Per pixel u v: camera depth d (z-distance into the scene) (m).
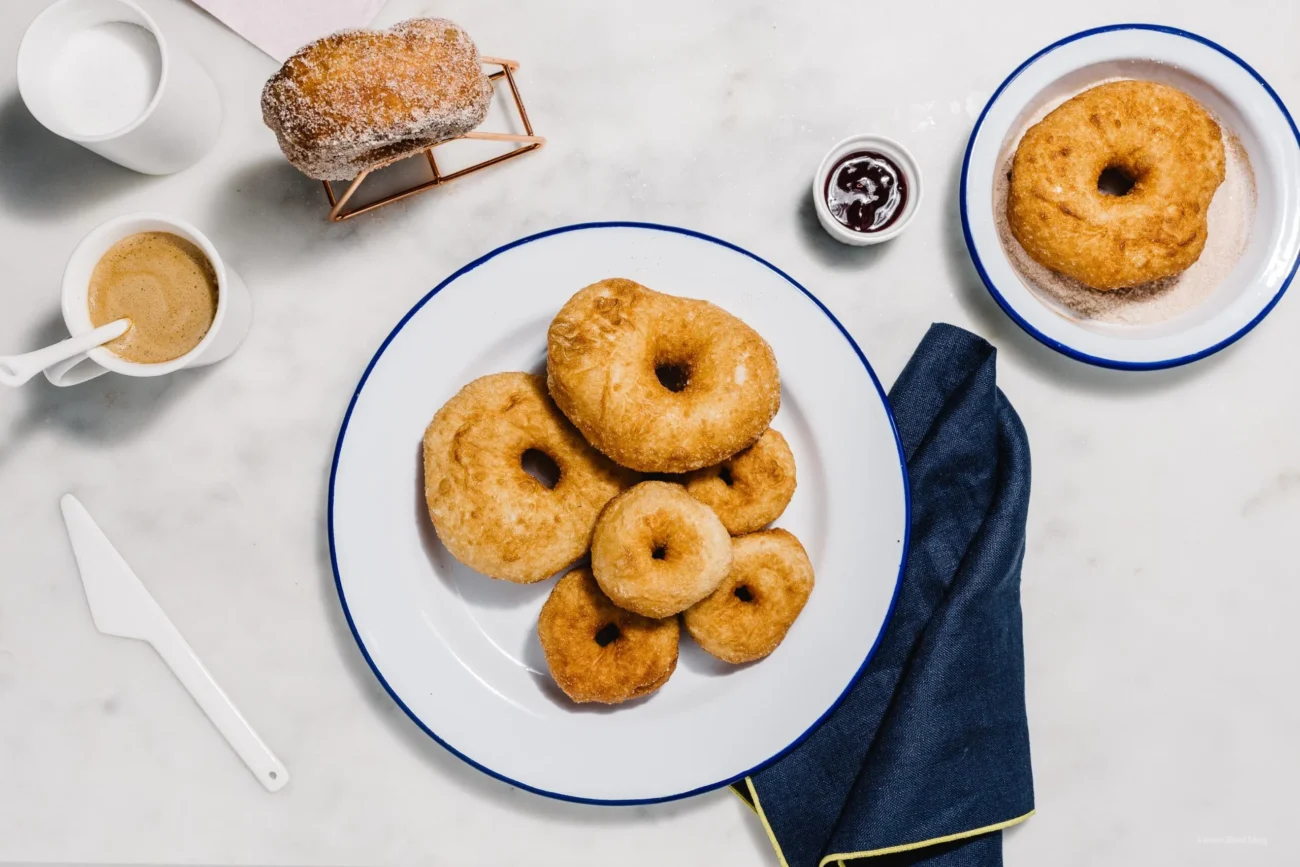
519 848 0.69
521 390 0.65
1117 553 0.71
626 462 0.64
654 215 0.70
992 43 0.71
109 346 0.65
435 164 0.69
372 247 0.69
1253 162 0.70
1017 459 0.68
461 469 0.64
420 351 0.66
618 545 0.62
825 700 0.66
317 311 0.69
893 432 0.67
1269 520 0.71
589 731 0.66
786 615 0.65
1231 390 0.71
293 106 0.60
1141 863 0.71
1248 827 0.71
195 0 0.68
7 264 0.68
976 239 0.67
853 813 0.67
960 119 0.71
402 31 0.62
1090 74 0.69
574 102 0.70
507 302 0.66
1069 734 0.71
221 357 0.67
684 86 0.70
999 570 0.67
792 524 0.68
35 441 0.69
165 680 0.69
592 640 0.65
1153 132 0.68
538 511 0.64
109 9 0.64
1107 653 0.71
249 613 0.69
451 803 0.69
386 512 0.66
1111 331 0.69
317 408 0.69
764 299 0.67
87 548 0.68
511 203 0.70
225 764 0.69
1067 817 0.71
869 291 0.70
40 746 0.69
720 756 0.66
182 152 0.67
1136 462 0.71
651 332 0.64
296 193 0.69
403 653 0.66
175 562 0.69
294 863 0.69
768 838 0.69
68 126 0.65
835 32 0.71
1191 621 0.71
